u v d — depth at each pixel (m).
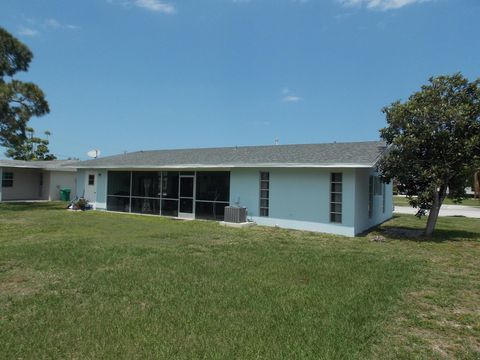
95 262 7.47
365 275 6.95
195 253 8.71
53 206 22.19
